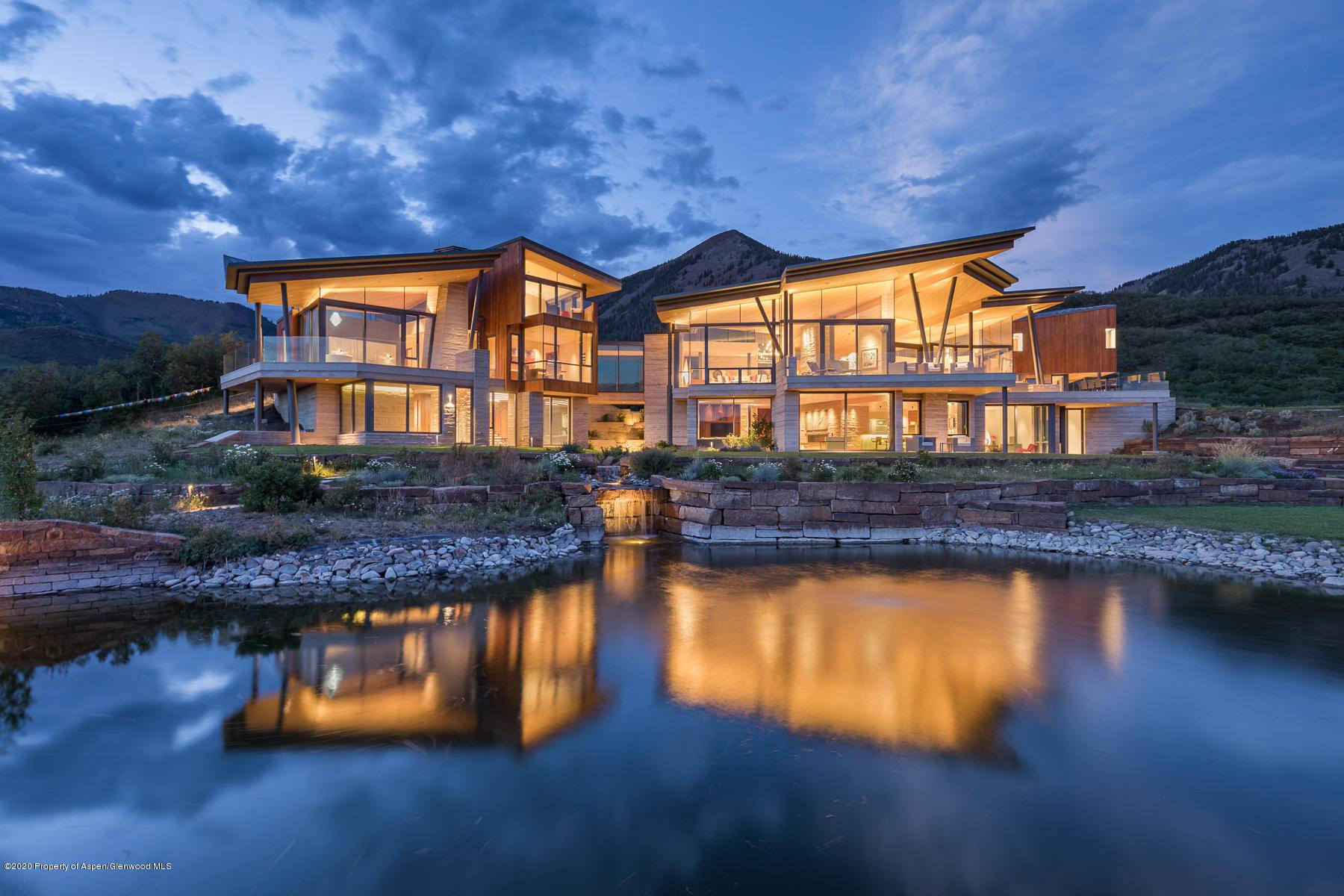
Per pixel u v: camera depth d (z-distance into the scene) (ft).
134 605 33.78
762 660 25.53
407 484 57.41
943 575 41.88
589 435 119.24
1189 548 46.85
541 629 29.96
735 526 56.95
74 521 37.11
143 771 17.03
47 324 511.40
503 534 49.93
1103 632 28.81
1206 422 108.37
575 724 19.85
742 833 14.28
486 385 93.81
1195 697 21.63
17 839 14.06
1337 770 16.85
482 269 90.58
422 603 34.73
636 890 12.47
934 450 89.76
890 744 18.42
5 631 29.17
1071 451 111.55
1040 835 14.14
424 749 18.29
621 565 45.73
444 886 12.60
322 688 22.72
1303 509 57.72
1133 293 233.96
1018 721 19.89
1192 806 15.20
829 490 57.41
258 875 12.94
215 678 23.66
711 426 103.45
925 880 12.68
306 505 48.52
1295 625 29.84
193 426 94.17
